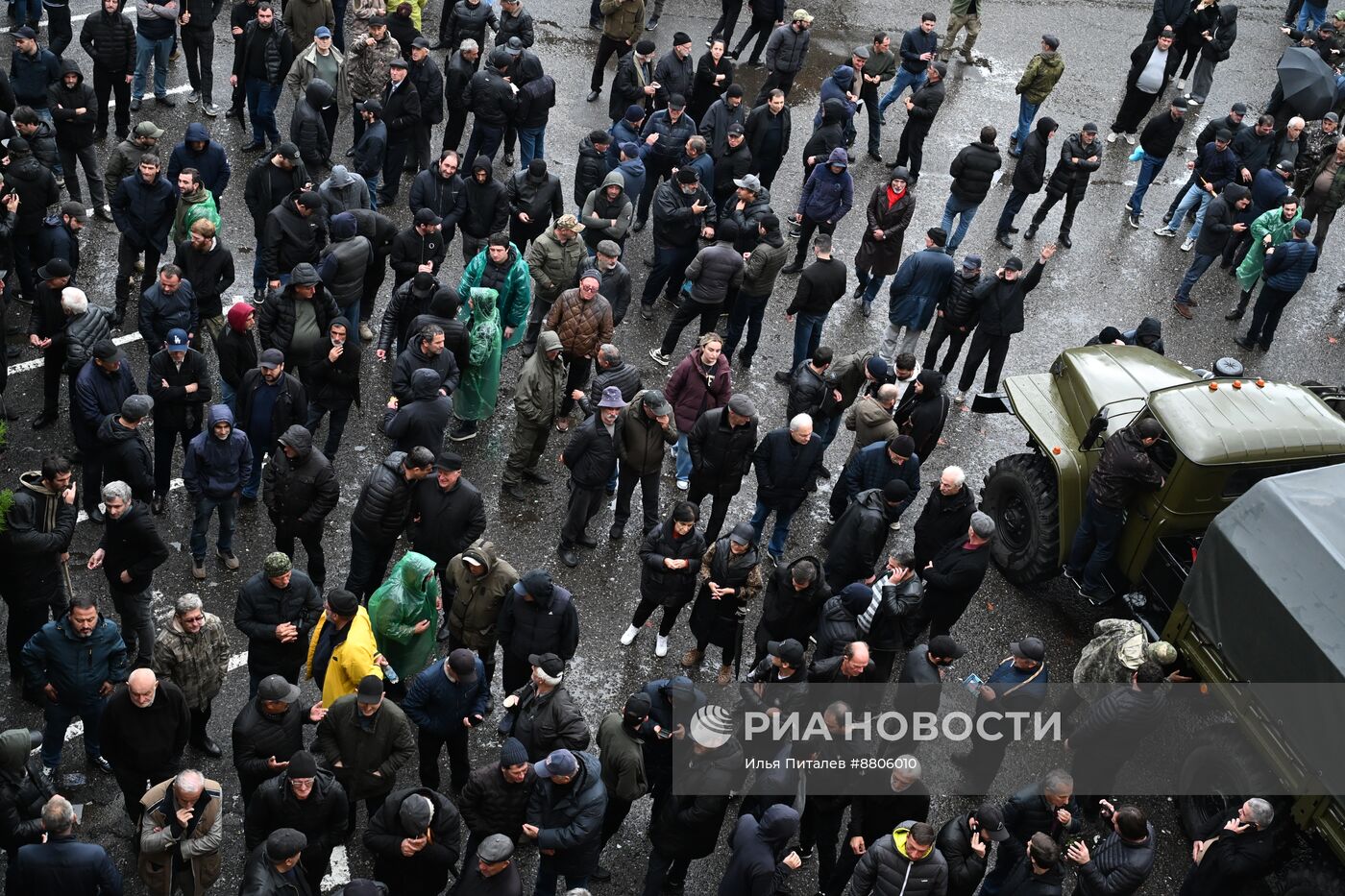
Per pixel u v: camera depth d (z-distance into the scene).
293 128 16.39
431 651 10.99
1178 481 11.33
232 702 11.09
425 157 17.34
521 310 14.06
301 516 11.45
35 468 12.81
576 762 9.01
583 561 12.82
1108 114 20.88
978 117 20.36
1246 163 18.02
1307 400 11.74
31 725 10.72
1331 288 18.17
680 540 11.23
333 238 13.78
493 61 16.70
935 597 11.71
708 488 12.58
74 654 9.63
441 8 20.81
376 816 8.84
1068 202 17.58
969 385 15.23
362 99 17.09
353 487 13.25
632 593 12.59
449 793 10.59
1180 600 11.04
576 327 13.62
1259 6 24.11
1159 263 18.17
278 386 12.08
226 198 16.69
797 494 12.55
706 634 11.52
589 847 9.25
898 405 13.52
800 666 10.10
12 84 16.23
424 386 12.02
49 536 10.33
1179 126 17.80
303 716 9.61
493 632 10.72
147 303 12.84
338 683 9.87
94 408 11.71
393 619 10.34
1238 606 10.41
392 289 15.90
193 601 9.66
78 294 12.29
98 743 10.32
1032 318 16.91
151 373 12.05
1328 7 24.34
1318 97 19.00
